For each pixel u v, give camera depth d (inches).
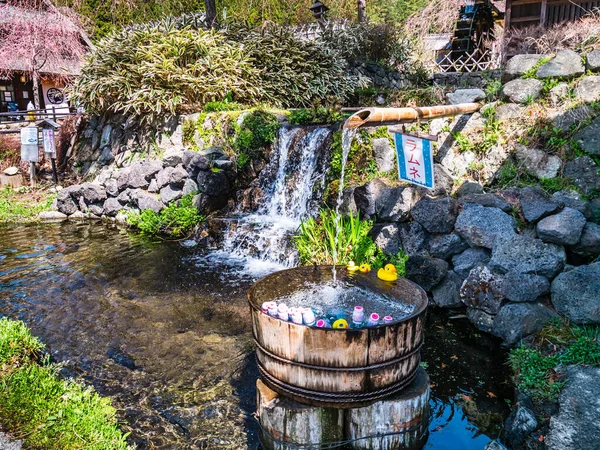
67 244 270.7
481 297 158.9
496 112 197.6
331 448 108.9
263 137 279.4
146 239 277.0
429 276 177.3
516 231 168.1
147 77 336.2
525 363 134.1
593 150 172.2
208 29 417.7
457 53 585.6
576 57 187.6
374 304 126.8
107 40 385.1
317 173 247.4
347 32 458.0
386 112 140.7
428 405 116.1
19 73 706.2
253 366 145.5
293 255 218.5
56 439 107.4
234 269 224.4
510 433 111.2
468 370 140.4
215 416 123.4
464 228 174.7
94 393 132.3
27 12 600.7
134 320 176.1
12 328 154.0
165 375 141.5
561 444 101.5
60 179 406.9
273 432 109.2
